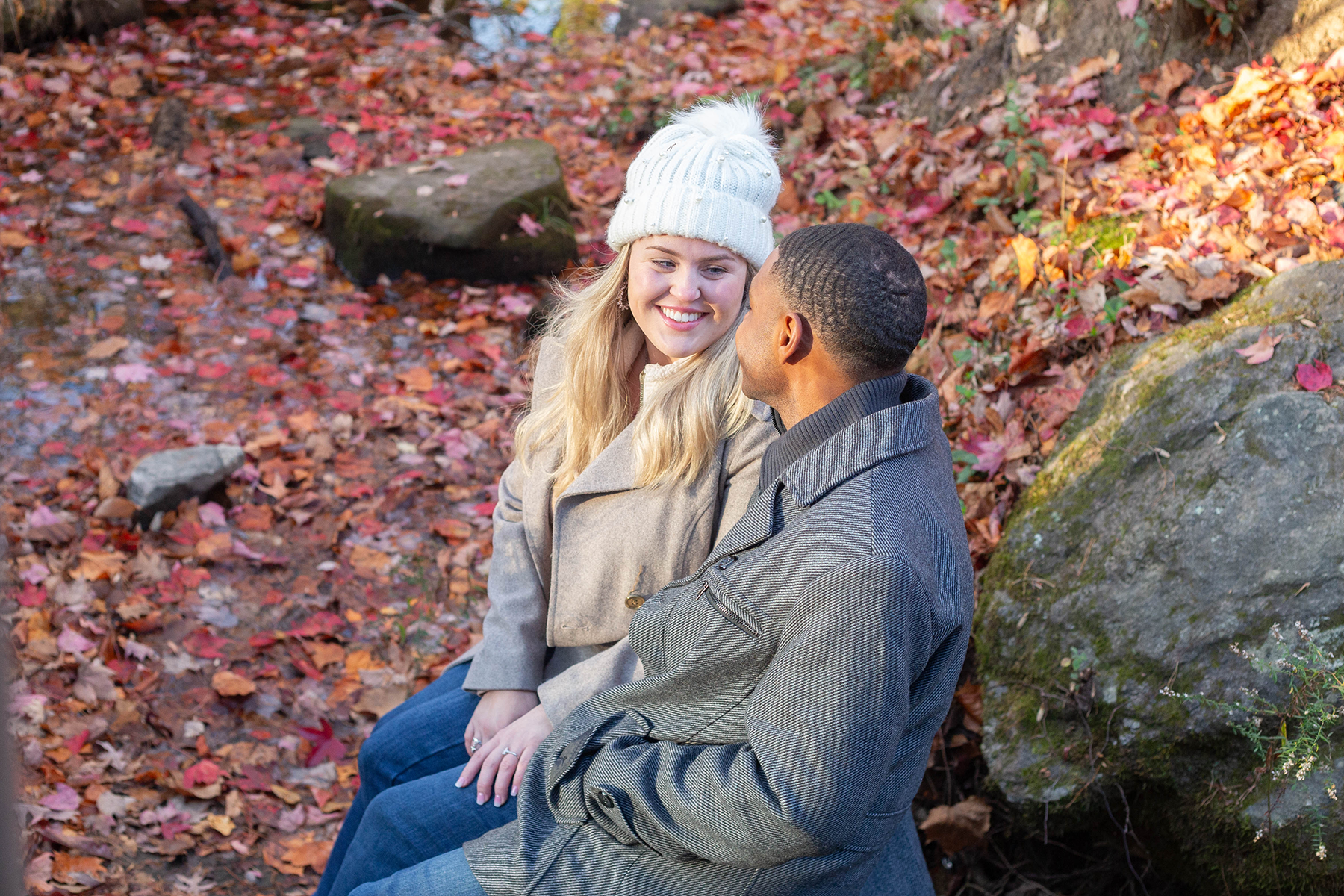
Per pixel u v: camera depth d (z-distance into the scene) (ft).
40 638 9.92
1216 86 11.84
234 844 8.62
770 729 4.35
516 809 5.99
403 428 13.19
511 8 23.13
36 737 9.11
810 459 4.65
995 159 13.10
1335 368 7.81
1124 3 12.82
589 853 5.06
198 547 11.20
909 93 15.87
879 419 4.63
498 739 6.28
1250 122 11.11
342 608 10.95
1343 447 7.36
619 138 18.60
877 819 4.74
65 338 13.96
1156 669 7.25
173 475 11.53
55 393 13.09
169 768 9.14
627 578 6.24
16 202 16.29
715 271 6.02
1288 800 6.68
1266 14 11.72
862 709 4.17
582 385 6.63
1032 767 7.45
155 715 9.54
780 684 4.35
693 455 6.00
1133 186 11.26
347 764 9.46
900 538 4.30
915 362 11.09
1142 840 7.45
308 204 16.69
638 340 6.66
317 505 12.01
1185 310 9.30
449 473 12.64
